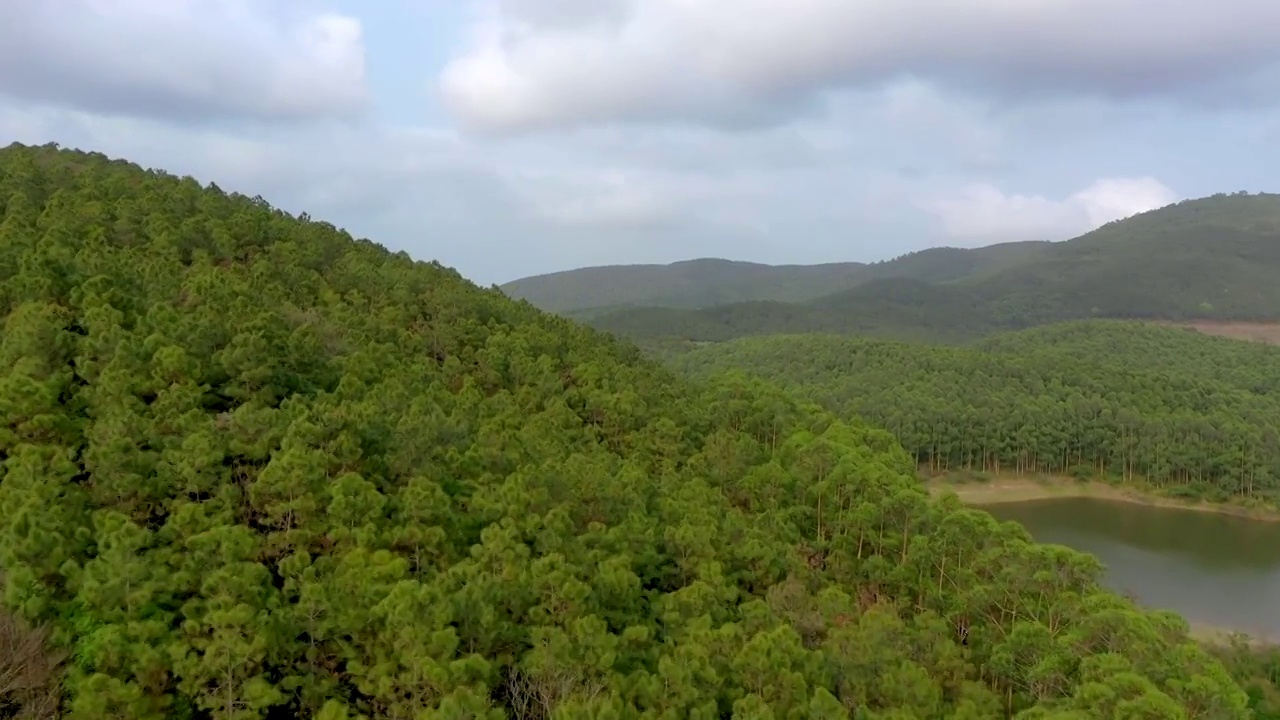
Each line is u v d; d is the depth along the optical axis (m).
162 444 39.28
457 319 85.06
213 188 108.25
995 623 49.75
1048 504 144.75
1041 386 176.50
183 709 29.19
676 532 45.75
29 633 28.05
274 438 41.00
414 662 28.55
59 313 50.16
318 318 67.19
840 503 64.94
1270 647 79.62
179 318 51.41
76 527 32.66
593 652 31.95
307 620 31.45
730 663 34.28
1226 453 140.62
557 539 39.69
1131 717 33.69
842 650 39.06
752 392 94.56
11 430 37.84
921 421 157.88
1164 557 113.62
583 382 78.62
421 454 45.19
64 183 90.25
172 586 31.02
